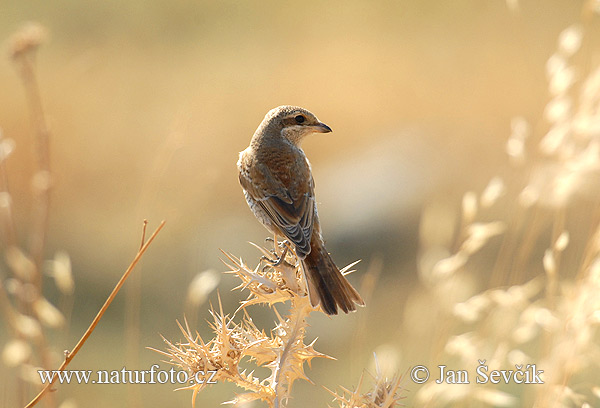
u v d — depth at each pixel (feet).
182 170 59.98
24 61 30.27
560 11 82.43
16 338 23.53
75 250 49.70
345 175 55.98
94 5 96.48
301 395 34.17
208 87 75.46
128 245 50.67
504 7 85.15
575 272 34.22
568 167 22.45
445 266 23.70
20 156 51.93
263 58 84.64
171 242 49.90
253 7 98.94
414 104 67.67
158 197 52.19
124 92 74.13
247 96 72.90
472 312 22.85
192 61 85.76
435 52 79.87
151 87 76.54
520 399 25.49
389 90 70.33
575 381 24.02
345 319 39.06
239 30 93.97
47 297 43.78
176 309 42.91
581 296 20.01
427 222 26.81
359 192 53.11
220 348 15.29
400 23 89.97
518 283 26.12
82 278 46.11
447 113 65.51
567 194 22.63
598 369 24.16
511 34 79.36
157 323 41.29
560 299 23.16
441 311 23.93
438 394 21.13
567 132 22.68
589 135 22.33
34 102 29.94
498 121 61.98
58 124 63.26
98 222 54.19
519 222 27.43
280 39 90.63
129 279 41.75
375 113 67.77
